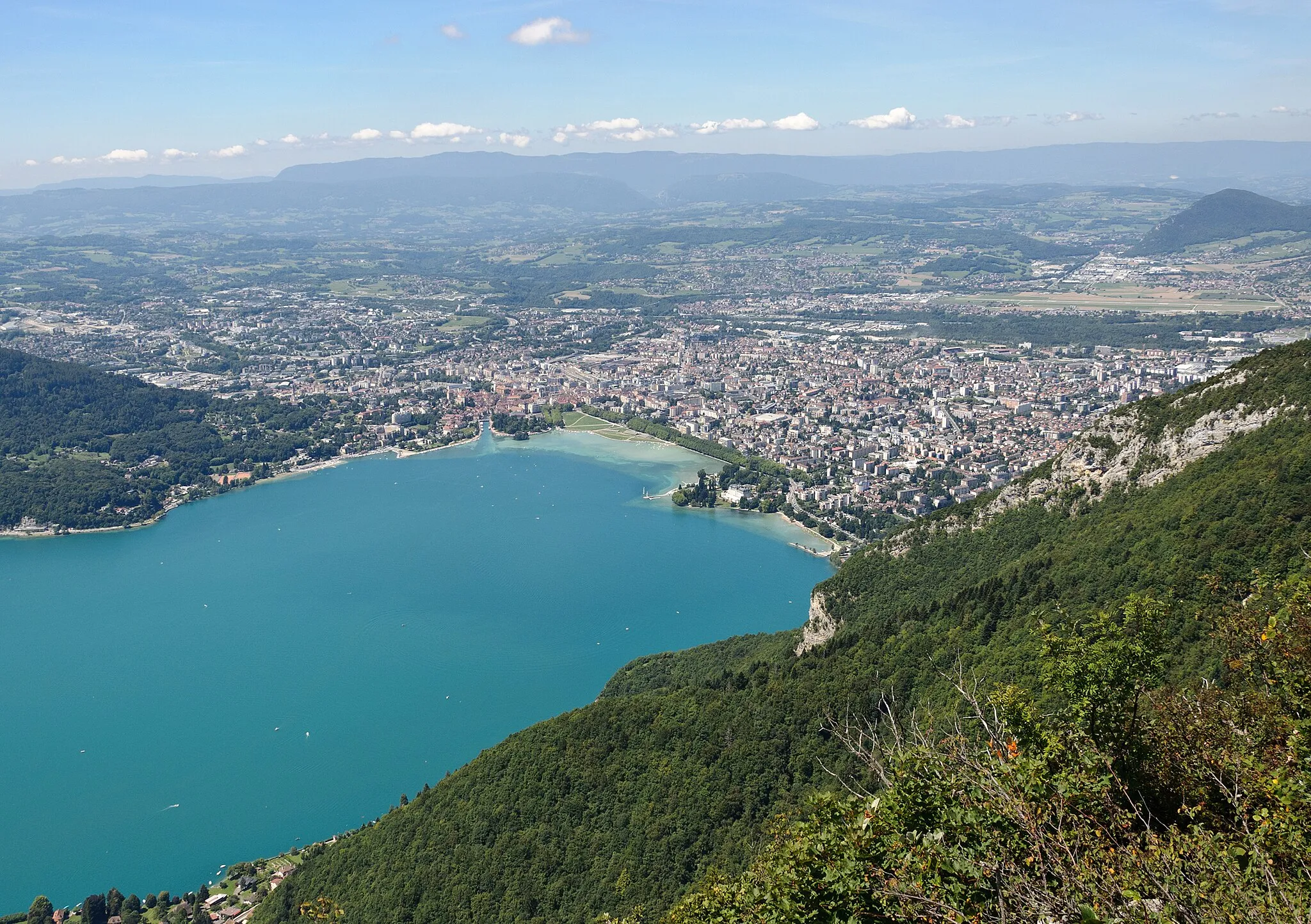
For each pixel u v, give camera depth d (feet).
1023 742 193.88
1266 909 135.95
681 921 269.44
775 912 193.06
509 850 507.71
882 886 171.73
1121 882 144.77
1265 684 218.79
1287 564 436.76
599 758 550.77
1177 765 194.59
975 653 507.71
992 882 156.66
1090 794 169.27
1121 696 201.57
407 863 531.50
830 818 201.26
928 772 185.88
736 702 561.43
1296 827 152.87
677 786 508.94
